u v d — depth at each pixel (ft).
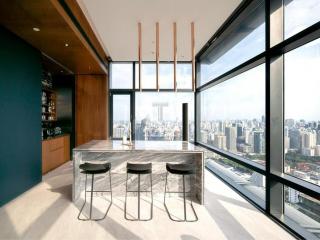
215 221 8.96
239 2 11.23
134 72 21.89
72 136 20.75
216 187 13.16
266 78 9.27
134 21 13.20
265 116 9.41
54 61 15.72
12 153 10.84
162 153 11.73
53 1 8.17
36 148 13.42
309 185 7.33
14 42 11.09
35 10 8.63
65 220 8.87
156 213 9.67
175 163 11.32
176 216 9.39
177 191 11.77
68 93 20.68
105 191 11.68
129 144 12.21
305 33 7.03
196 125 21.08
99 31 14.74
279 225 8.61
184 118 14.93
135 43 16.90
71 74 20.47
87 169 9.50
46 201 10.80
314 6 7.23
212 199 11.32
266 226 8.55
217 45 16.07
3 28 10.19
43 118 18.12
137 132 21.81
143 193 11.73
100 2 11.15
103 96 20.85
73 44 12.67
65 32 10.90
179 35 15.26
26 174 12.21
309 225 7.69
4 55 10.25
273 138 9.18
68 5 9.95
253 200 10.90
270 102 9.13
